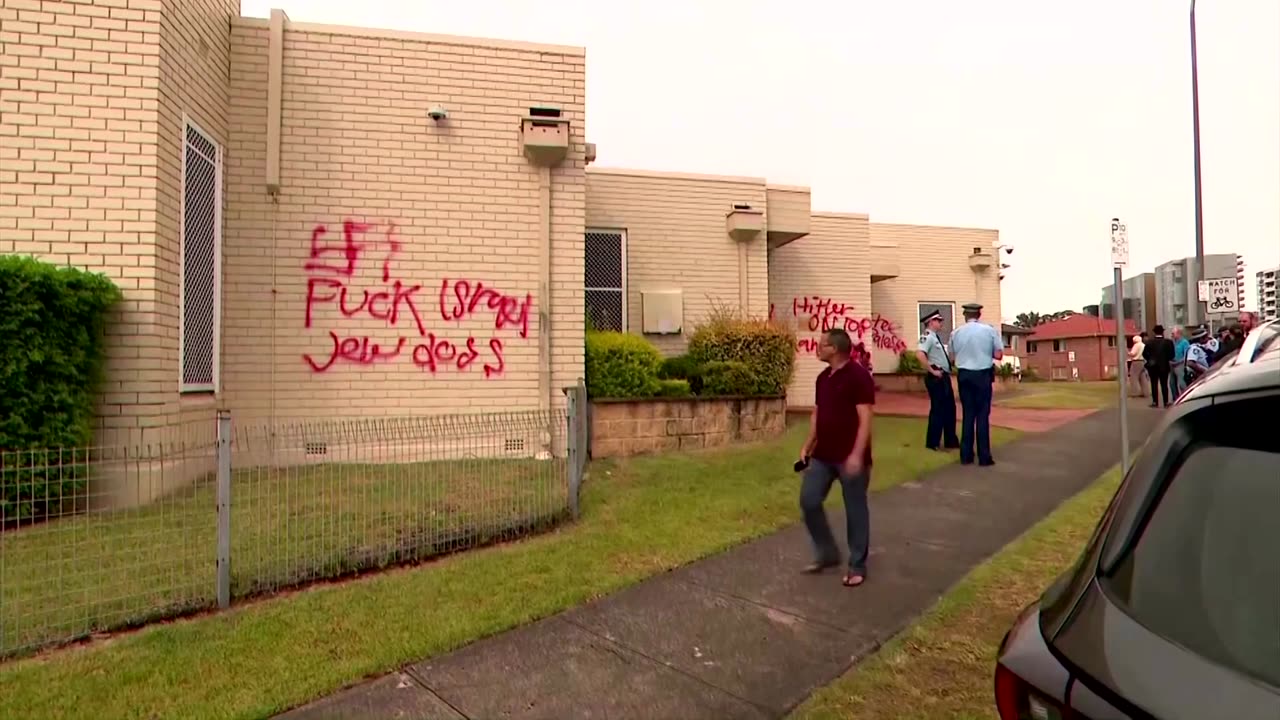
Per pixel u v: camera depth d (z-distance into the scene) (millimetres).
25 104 6637
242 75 8797
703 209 13914
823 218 16953
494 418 8258
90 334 6445
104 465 5809
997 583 5055
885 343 21422
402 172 9281
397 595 4793
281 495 6629
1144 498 1966
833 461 5273
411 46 9352
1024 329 44188
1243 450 1837
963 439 9141
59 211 6691
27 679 3652
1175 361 15680
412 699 3619
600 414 9625
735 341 11617
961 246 22250
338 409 8977
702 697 3674
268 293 8820
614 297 13391
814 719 3430
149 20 6887
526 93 9727
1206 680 1518
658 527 6324
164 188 7039
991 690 3666
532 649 4160
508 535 6066
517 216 9648
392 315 9188
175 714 3381
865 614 4648
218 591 4578
